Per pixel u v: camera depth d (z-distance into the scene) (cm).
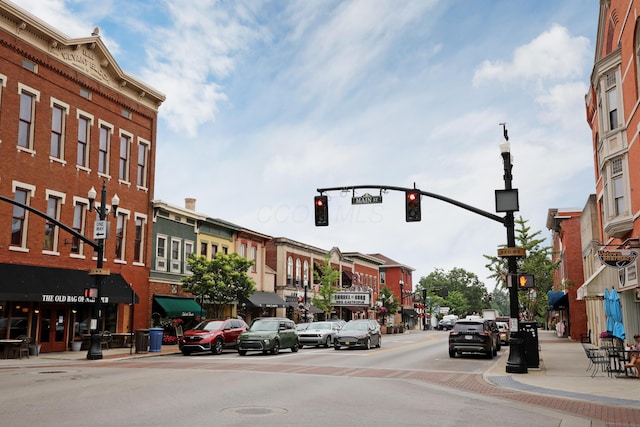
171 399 1190
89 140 3008
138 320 3241
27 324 2570
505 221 1822
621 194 2370
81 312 2886
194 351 2856
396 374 1825
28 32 2647
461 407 1157
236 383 1493
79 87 2959
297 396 1278
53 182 2755
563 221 4509
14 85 2572
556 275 6225
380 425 947
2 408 1055
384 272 8850
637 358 1667
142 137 3422
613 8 2475
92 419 948
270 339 2644
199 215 3831
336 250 6369
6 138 2519
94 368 1920
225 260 3466
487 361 2386
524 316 3531
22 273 2492
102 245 2372
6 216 2492
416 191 1936
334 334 3369
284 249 5112
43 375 1666
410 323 9100
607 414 1075
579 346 3381
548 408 1150
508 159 1852
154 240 3441
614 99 2436
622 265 2039
